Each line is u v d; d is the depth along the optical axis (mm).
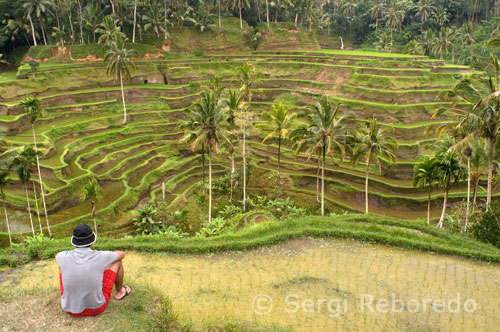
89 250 5984
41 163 37094
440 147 30938
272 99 60938
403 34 101500
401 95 50531
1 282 10508
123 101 51250
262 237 15664
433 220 35438
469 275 13656
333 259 14344
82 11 70875
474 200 29203
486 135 24016
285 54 73000
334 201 39969
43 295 6773
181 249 14094
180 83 62906
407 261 14602
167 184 42406
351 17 109625
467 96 23719
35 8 62406
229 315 9875
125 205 36125
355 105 50875
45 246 13102
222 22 78875
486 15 99812
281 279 12414
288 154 48781
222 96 47219
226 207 39625
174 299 10602
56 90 53125
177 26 75688
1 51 69250
